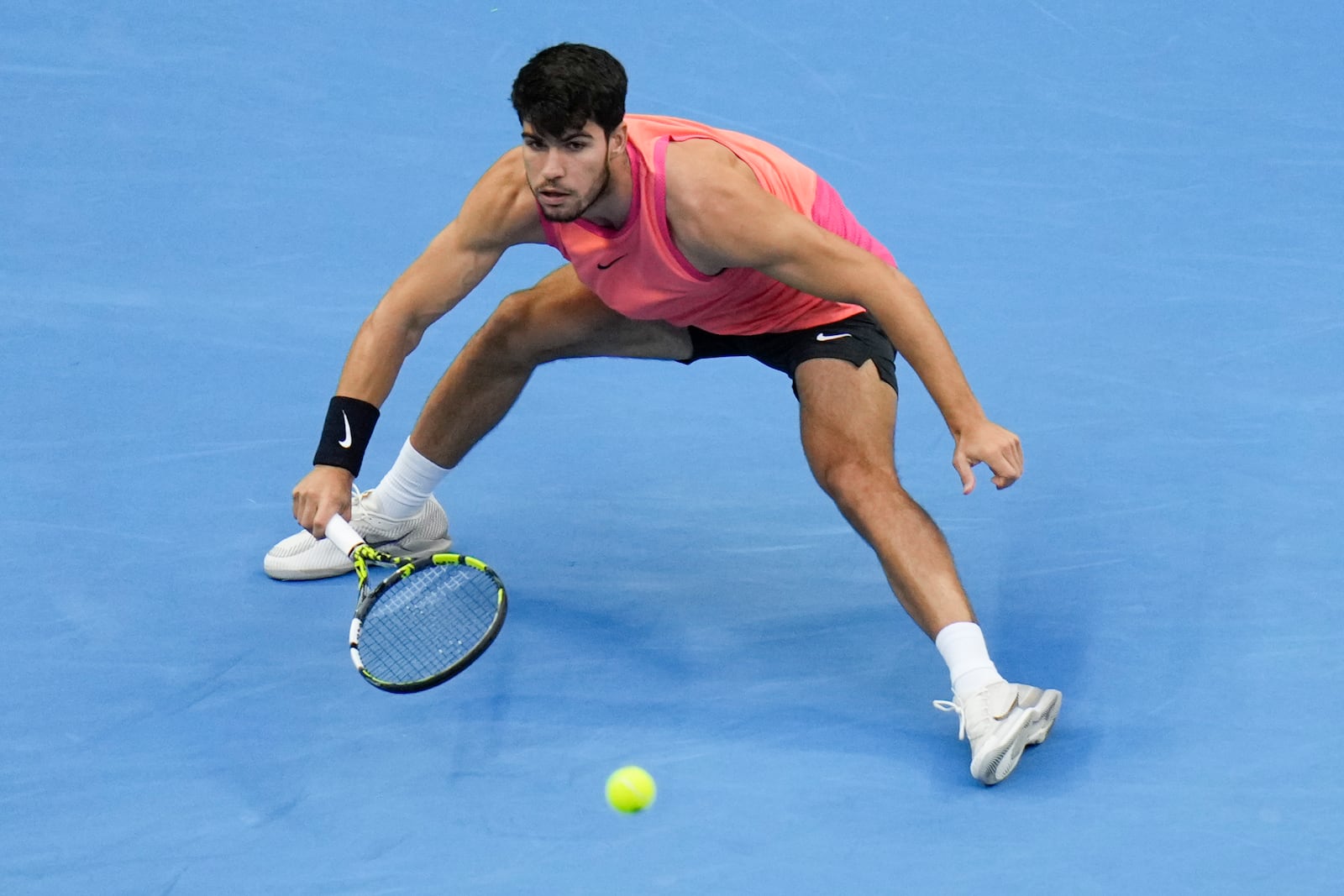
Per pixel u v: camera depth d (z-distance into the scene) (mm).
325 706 18141
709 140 17031
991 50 36406
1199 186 30594
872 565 20719
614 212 16719
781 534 21438
